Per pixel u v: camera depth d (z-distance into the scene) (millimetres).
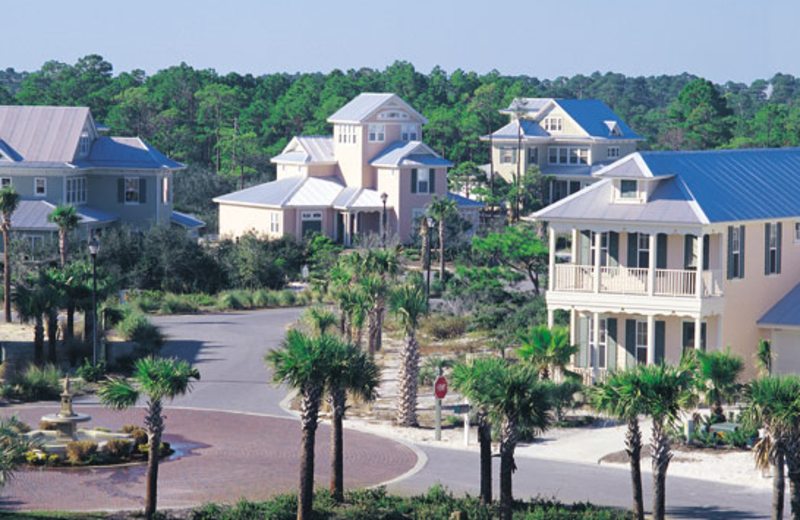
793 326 86250
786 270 89938
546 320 98562
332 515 55938
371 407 82000
